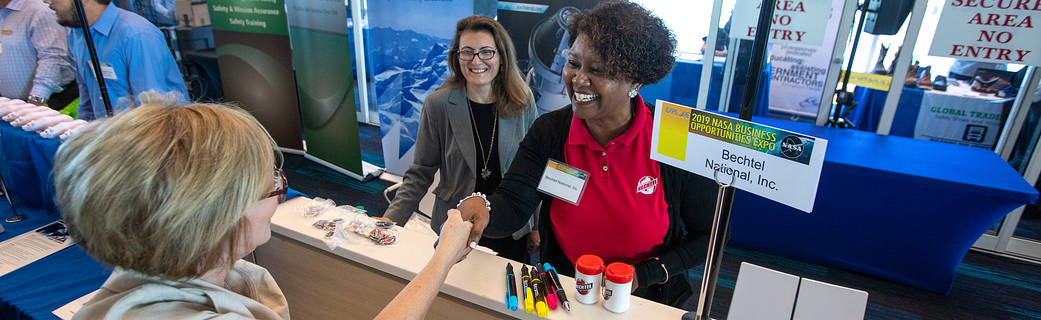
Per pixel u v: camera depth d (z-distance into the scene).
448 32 3.12
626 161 0.98
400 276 0.99
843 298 0.71
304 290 1.18
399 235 1.11
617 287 0.83
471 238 0.95
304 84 3.79
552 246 1.22
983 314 2.34
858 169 2.33
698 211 1.01
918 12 2.51
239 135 0.51
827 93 2.93
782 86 3.60
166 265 0.50
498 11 3.15
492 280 0.94
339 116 3.64
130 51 3.19
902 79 2.67
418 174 1.70
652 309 0.87
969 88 3.04
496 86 1.67
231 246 0.54
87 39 1.32
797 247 2.72
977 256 2.86
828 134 2.79
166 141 0.46
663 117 0.75
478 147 1.69
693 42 3.30
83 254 1.38
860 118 3.42
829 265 2.69
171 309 0.51
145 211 0.46
